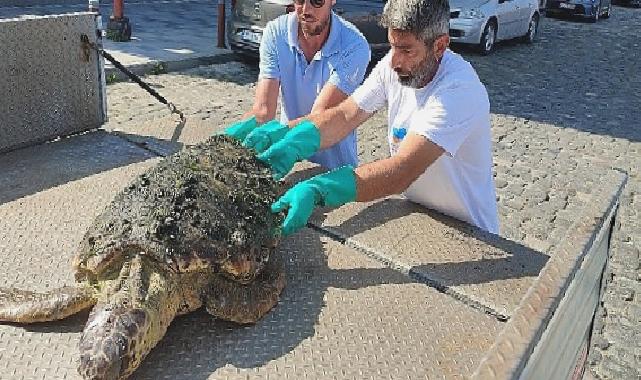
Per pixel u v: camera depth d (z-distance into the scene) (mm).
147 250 1613
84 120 3178
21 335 1649
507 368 1165
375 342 1700
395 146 2424
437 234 2338
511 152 6344
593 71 10547
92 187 2521
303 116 2893
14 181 2555
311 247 2197
